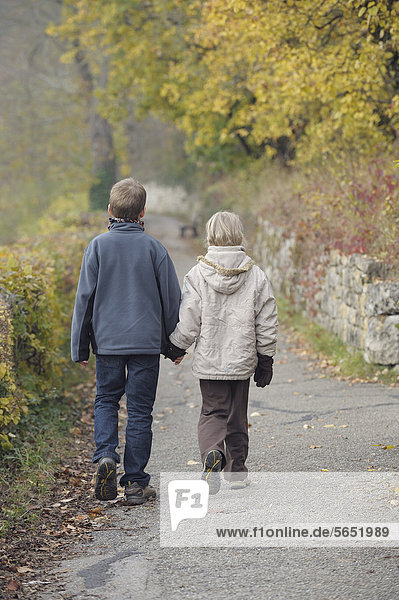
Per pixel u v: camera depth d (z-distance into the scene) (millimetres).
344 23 17609
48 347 12398
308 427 10922
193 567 6121
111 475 7566
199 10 32719
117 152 65625
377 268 15133
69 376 15453
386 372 14219
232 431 8000
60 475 9242
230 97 31938
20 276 11523
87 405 13586
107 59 53562
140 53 41125
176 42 39156
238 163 46844
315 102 24922
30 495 8352
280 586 5633
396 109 17609
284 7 17297
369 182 17453
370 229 16172
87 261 7887
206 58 30656
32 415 11430
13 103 66188
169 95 41938
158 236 67875
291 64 18219
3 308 9211
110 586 5859
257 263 33344
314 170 24188
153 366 7977
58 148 66688
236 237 7832
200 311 7773
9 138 66312
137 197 8102
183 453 10070
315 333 19109
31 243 20719
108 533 7133
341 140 23516
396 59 19000
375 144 21203
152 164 110062
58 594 5762
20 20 62531
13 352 11125
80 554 6641
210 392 7879
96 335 7859
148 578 5957
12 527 7348
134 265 7859
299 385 14422
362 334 15242
